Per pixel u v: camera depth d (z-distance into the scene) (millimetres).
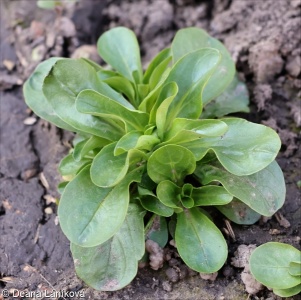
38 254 427
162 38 523
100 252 403
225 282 413
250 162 400
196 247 403
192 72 419
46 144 477
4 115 488
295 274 392
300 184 445
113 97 426
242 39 499
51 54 513
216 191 412
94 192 402
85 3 534
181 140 404
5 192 453
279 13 500
